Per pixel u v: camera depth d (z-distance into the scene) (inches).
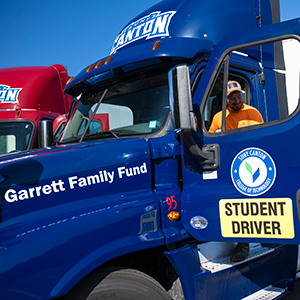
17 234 80.5
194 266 102.7
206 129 108.8
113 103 129.4
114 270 91.4
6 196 82.8
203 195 100.7
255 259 119.8
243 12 145.6
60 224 84.8
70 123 141.3
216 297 107.0
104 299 87.5
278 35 96.4
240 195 96.5
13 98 259.6
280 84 139.8
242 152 97.3
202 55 121.3
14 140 249.4
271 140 94.0
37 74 277.3
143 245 93.7
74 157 93.4
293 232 89.5
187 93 91.5
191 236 106.3
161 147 104.8
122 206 94.3
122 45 147.5
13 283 76.7
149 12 145.6
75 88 142.6
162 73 121.8
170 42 116.1
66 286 81.0
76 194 90.9
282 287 126.9
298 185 89.6
